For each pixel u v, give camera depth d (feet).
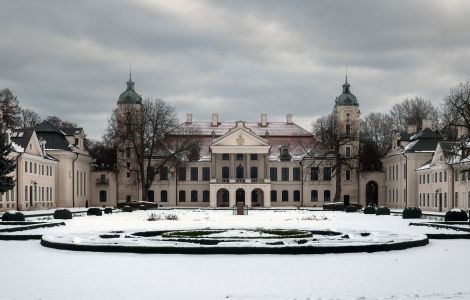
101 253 92.22
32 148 296.10
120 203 354.13
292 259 84.79
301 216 225.76
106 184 390.21
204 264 79.97
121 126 348.18
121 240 103.09
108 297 58.29
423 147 340.18
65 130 375.86
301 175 399.44
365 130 459.73
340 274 71.72
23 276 70.90
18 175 276.41
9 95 377.30
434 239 117.39
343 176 395.34
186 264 80.02
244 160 394.73
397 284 64.95
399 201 357.61
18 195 276.62
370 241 98.99
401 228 146.41
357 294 59.47
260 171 398.83
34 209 296.30
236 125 385.50
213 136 410.72
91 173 391.65
